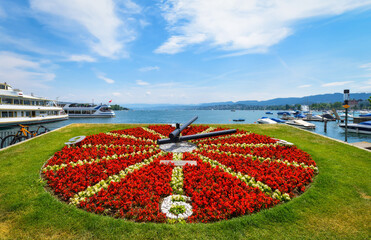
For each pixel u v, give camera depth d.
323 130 48.31
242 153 9.99
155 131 15.88
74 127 17.62
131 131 15.38
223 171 7.65
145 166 8.06
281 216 4.99
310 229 4.57
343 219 4.89
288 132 15.89
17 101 41.19
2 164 8.34
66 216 4.93
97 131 16.34
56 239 4.27
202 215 4.94
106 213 5.12
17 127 40.66
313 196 5.88
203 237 4.29
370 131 37.16
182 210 5.21
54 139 13.05
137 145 11.41
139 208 5.34
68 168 7.60
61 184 6.30
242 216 4.97
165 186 6.21
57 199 5.73
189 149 11.02
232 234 4.38
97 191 6.03
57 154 9.46
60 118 60.88
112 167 7.69
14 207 5.27
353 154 9.85
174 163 8.34
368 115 51.50
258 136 13.51
